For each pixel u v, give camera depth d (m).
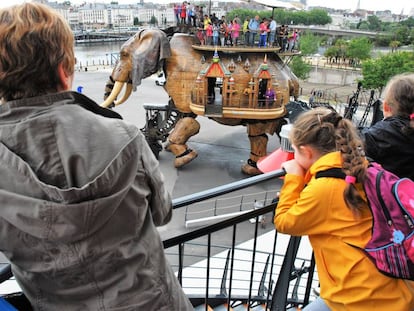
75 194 1.29
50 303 1.57
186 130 20.92
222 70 18.56
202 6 21.98
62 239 1.34
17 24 1.40
